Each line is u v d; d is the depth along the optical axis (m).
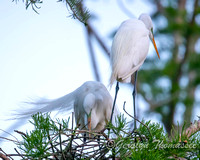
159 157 5.09
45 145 5.23
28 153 5.19
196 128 5.67
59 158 5.93
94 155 5.87
